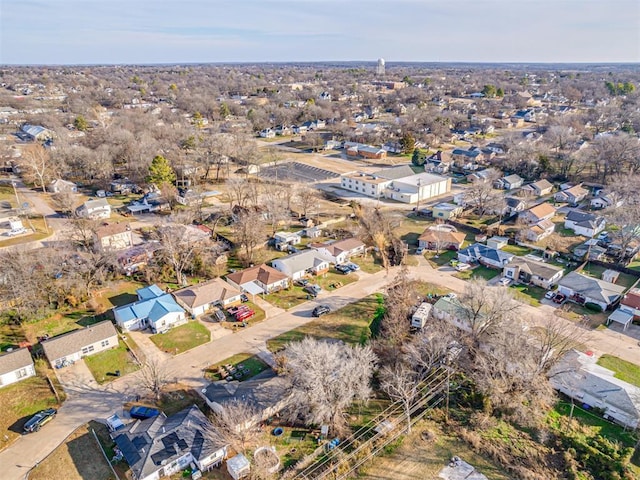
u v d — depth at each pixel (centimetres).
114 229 7425
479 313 5297
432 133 15825
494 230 8381
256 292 6141
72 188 9881
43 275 5884
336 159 13962
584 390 4431
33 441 3872
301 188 10025
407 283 6175
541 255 7488
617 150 10838
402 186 10369
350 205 9850
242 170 12194
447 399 4366
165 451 3631
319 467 3675
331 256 7238
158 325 5416
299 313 5862
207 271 6825
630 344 5259
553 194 10562
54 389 4459
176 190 9688
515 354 4481
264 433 4022
